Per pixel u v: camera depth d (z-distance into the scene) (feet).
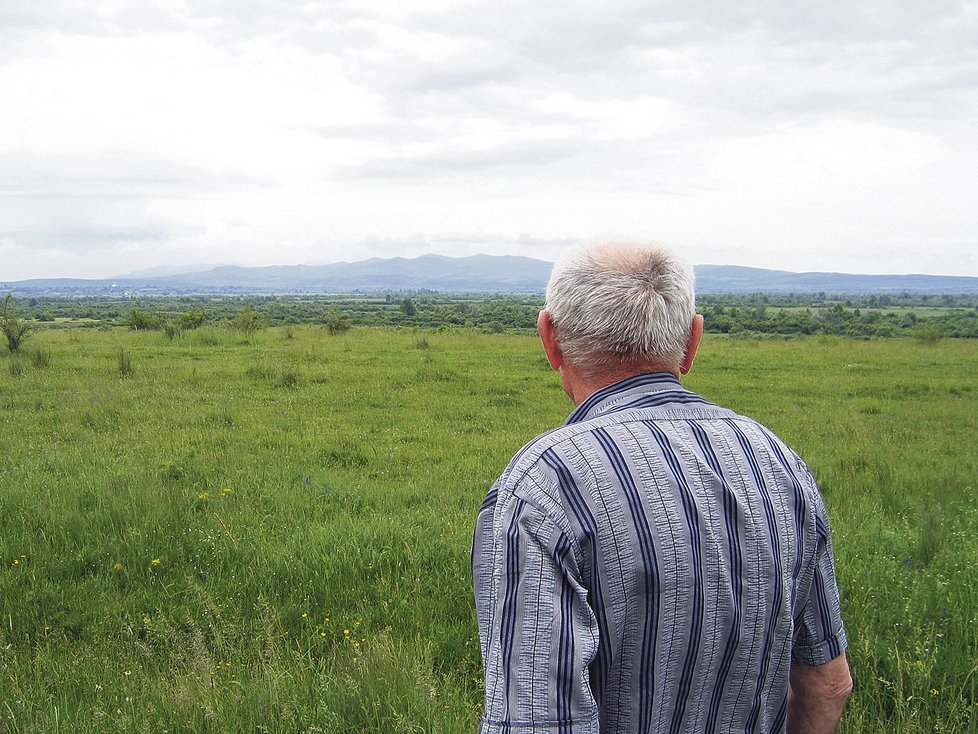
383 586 15.53
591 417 4.75
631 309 4.78
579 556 4.19
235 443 31.22
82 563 16.94
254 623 13.98
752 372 60.44
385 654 11.67
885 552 17.19
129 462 27.07
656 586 4.22
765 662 4.61
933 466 28.12
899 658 11.09
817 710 5.10
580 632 4.01
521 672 3.94
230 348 79.41
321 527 18.97
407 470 27.58
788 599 4.67
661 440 4.53
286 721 10.15
